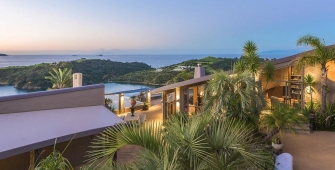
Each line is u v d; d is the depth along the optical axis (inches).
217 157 123.2
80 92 390.9
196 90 607.5
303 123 461.1
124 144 134.0
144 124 141.8
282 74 644.7
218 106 333.4
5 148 197.2
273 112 331.6
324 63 472.7
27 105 338.3
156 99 981.8
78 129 255.6
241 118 320.8
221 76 361.7
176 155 112.7
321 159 332.5
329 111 475.8
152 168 118.9
